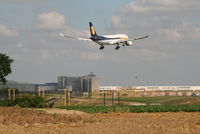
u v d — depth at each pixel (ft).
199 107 608.60
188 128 330.34
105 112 568.41
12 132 302.45
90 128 328.49
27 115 431.02
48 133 295.48
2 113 445.37
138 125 353.72
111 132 298.76
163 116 470.39
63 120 392.27
